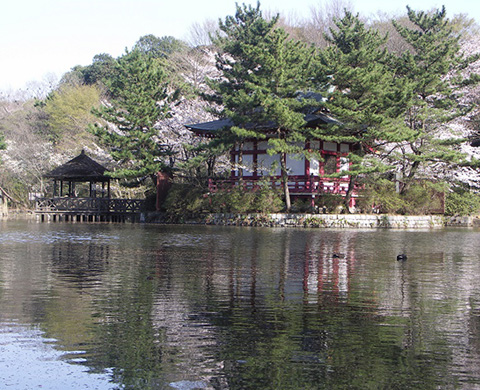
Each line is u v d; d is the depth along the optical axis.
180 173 53.22
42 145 68.25
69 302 13.18
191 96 51.69
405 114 43.12
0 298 13.60
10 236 31.77
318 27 74.19
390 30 66.88
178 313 12.16
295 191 43.31
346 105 37.72
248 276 16.98
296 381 8.53
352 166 38.75
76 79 91.12
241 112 41.28
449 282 16.14
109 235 32.47
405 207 45.09
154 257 21.58
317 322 11.52
